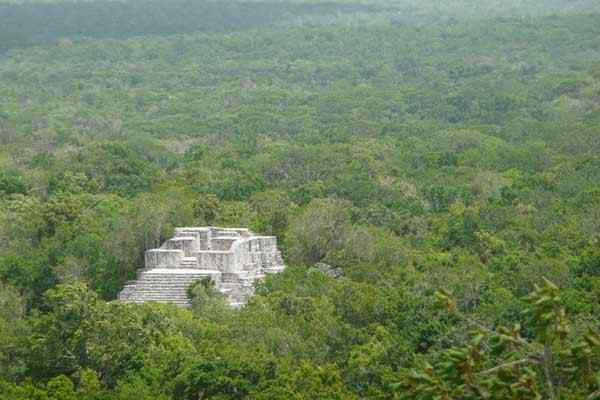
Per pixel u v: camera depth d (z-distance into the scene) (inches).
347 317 4163.4
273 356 3619.6
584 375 2188.7
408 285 4505.4
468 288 4367.6
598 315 3959.2
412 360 3686.0
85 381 3523.6
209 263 4803.2
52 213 5565.9
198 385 3452.3
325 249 5137.8
